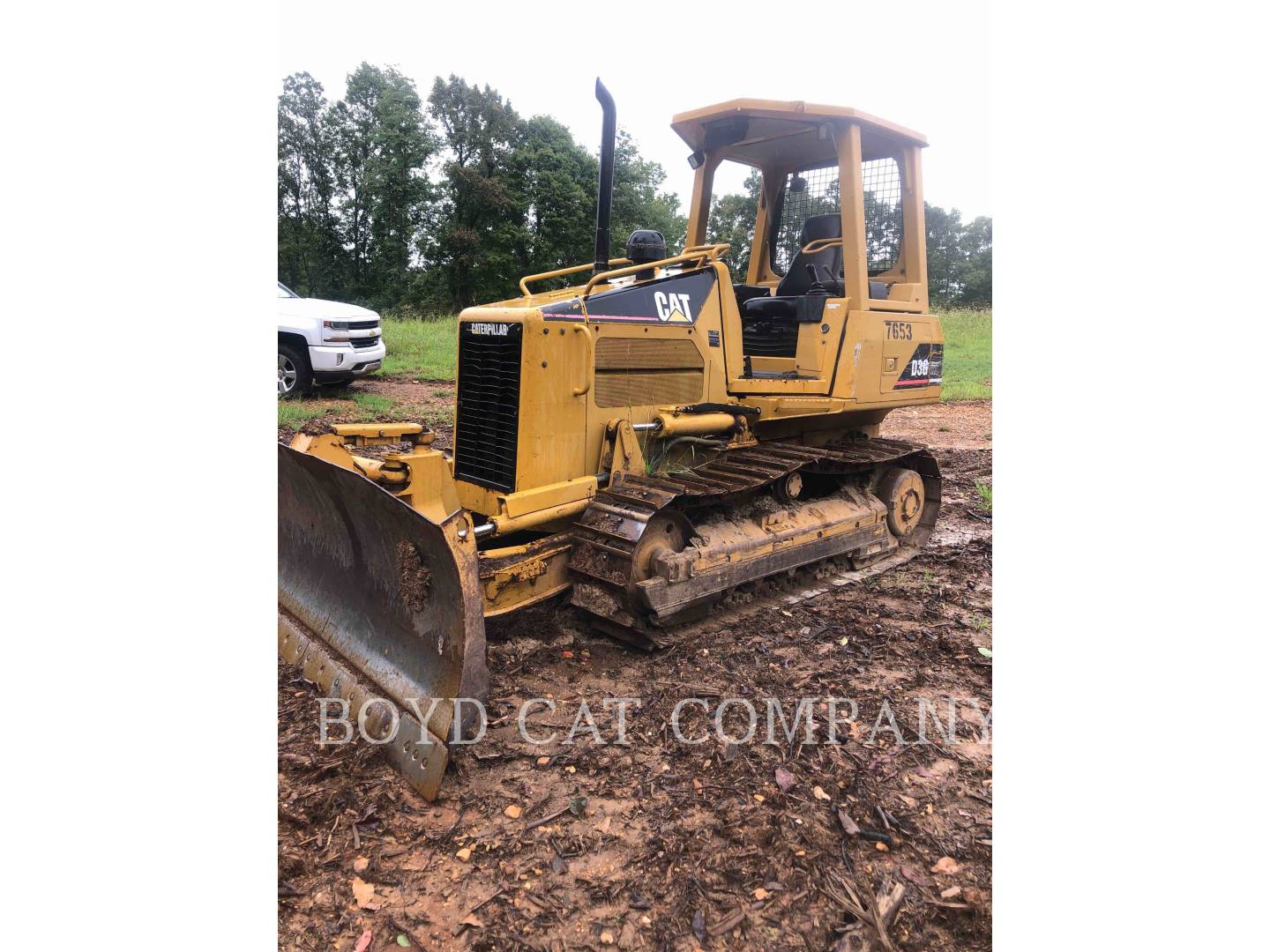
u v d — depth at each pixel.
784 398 5.24
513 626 4.44
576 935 2.43
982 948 2.41
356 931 2.44
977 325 24.14
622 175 37.72
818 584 5.41
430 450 4.60
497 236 34.25
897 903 2.55
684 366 4.86
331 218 38.81
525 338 4.11
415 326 19.95
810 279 5.75
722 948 2.39
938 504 6.30
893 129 5.48
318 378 10.99
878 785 3.14
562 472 4.33
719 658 4.21
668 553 4.17
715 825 2.89
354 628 3.71
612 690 3.85
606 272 4.56
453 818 2.94
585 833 2.86
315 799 2.98
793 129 5.47
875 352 5.48
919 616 4.88
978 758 3.34
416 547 3.24
